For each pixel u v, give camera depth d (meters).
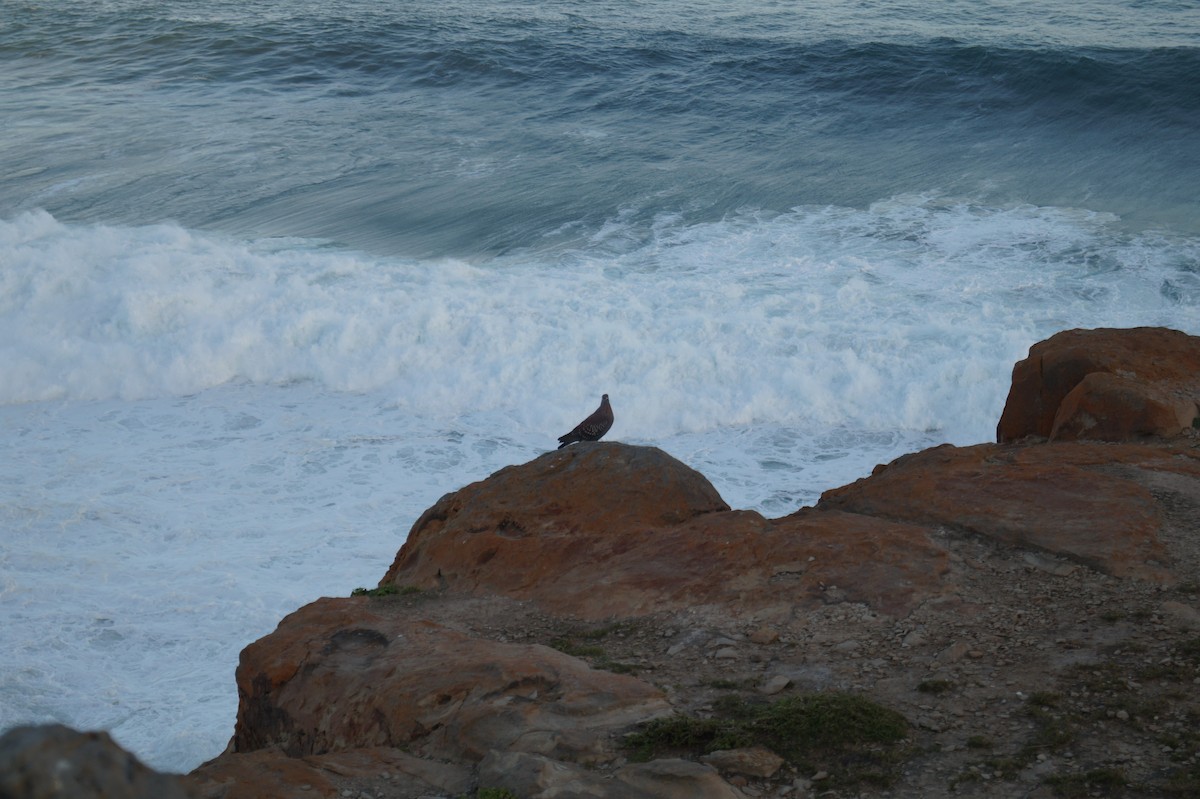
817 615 6.55
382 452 16.45
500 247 23.30
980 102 32.53
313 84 34.81
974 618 6.34
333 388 18.53
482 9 42.72
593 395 17.84
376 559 13.57
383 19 40.41
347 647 6.50
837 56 35.53
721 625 6.57
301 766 5.01
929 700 5.49
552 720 5.29
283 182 27.20
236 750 6.67
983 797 4.62
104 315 19.56
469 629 6.99
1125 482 7.76
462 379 18.25
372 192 26.61
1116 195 25.52
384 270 21.45
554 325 19.30
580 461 8.70
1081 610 6.30
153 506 14.75
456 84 34.97
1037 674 5.63
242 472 15.77
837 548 7.20
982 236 23.00
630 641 6.53
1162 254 21.62
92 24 40.28
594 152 29.44
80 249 21.56
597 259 22.38
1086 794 4.55
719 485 15.56
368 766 5.07
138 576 13.20
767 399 17.64
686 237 23.48
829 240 23.03
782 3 44.16
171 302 19.70
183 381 18.58
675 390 17.89
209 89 34.31
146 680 11.41
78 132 30.52
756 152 29.33
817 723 5.18
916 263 21.62
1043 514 7.41
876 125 31.48
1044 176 27.02
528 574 7.69
